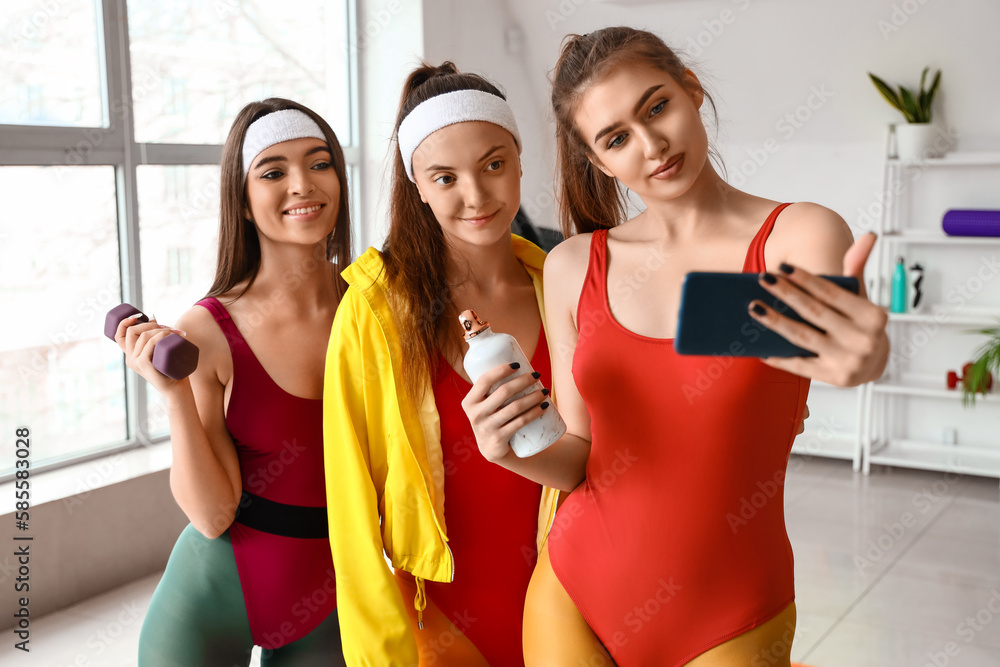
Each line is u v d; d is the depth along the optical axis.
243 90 4.73
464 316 1.28
